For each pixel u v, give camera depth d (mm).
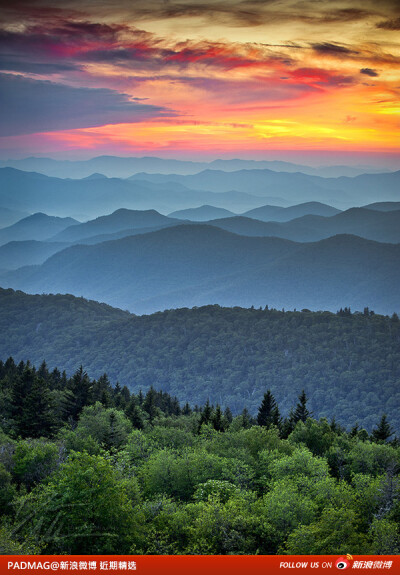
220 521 41125
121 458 57219
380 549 38312
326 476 53125
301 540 38500
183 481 54750
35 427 77438
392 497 47094
